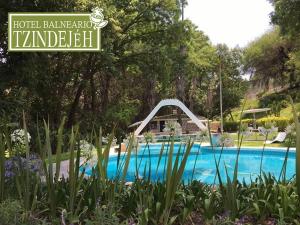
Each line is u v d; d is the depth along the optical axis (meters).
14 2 12.30
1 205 2.66
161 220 2.92
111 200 2.99
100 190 3.13
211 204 3.02
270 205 3.06
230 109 38.94
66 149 11.78
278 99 36.06
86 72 20.83
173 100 19.11
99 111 23.19
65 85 20.62
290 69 34.62
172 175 2.85
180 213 3.07
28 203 3.01
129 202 3.13
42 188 3.53
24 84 13.35
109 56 17.73
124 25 21.53
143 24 22.23
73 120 20.86
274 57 36.12
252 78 39.47
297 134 2.83
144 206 2.98
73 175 2.92
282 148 11.86
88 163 3.54
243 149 12.11
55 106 19.59
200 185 3.57
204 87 39.75
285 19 19.39
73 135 3.04
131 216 3.05
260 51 36.44
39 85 17.56
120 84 26.19
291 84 35.94
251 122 26.75
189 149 2.87
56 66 19.39
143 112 28.78
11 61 12.76
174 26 21.95
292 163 10.19
